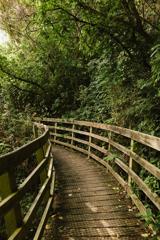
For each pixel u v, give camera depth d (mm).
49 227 4090
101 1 6746
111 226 4055
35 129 9461
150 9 7469
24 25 13078
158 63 5539
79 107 13367
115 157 6273
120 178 5820
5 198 2352
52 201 4699
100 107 10469
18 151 2797
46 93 14992
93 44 7598
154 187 4441
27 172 6754
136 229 3934
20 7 12531
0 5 13312
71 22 7371
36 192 5691
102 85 9688
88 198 5238
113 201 5023
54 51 13844
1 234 4375
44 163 4293
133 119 7246
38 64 14547
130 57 7324
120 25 6891
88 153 9055
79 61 13242
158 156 5270
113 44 7418
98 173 7039
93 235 3818
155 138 3635
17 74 14695
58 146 12094
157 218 3814
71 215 4488
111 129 6680
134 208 4633
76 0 6676
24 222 2748
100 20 6879
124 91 7961
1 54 14578
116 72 8125
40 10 6879
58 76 14367
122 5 6652
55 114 14570
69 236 3811
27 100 15672
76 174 7059
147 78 6828
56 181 6508
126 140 6855
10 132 9711
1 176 2449
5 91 15758
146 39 6910
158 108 6316
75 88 14031
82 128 11133
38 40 13500
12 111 14125
